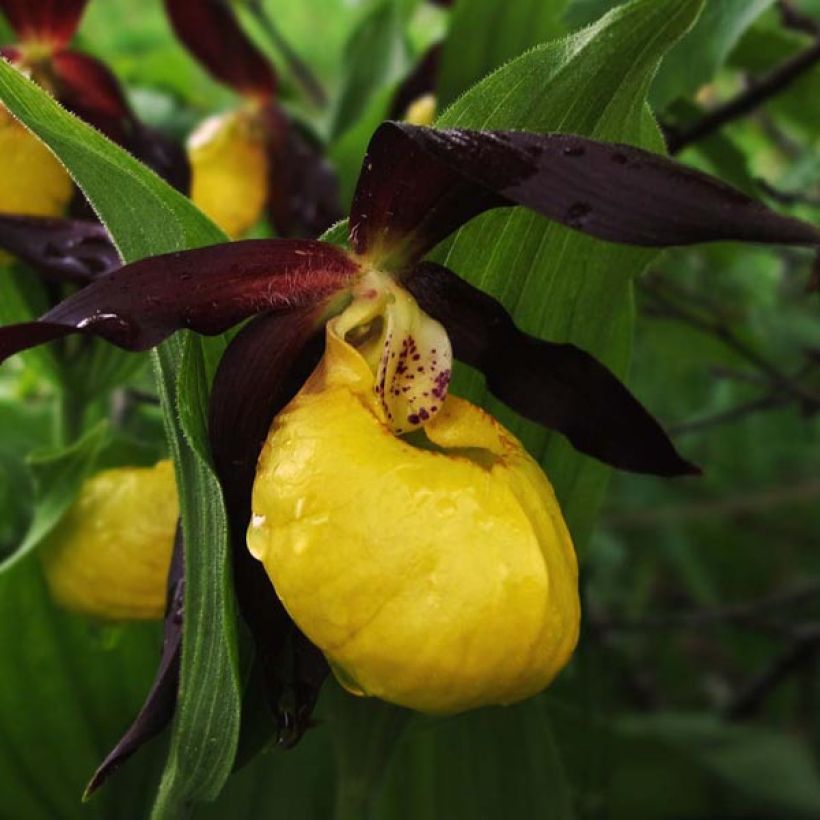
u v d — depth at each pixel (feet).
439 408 0.67
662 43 0.64
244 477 0.67
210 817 0.90
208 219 0.67
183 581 0.69
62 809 0.90
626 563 1.43
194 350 0.66
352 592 0.62
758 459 1.46
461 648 0.62
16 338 0.62
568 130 0.66
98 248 0.80
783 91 1.02
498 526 0.63
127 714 0.91
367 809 0.78
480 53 0.98
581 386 0.70
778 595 1.33
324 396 0.66
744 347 1.11
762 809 1.14
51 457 0.83
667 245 0.60
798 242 0.59
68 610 0.84
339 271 0.67
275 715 0.67
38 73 0.92
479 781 0.93
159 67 1.43
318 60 1.76
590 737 1.02
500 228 0.69
